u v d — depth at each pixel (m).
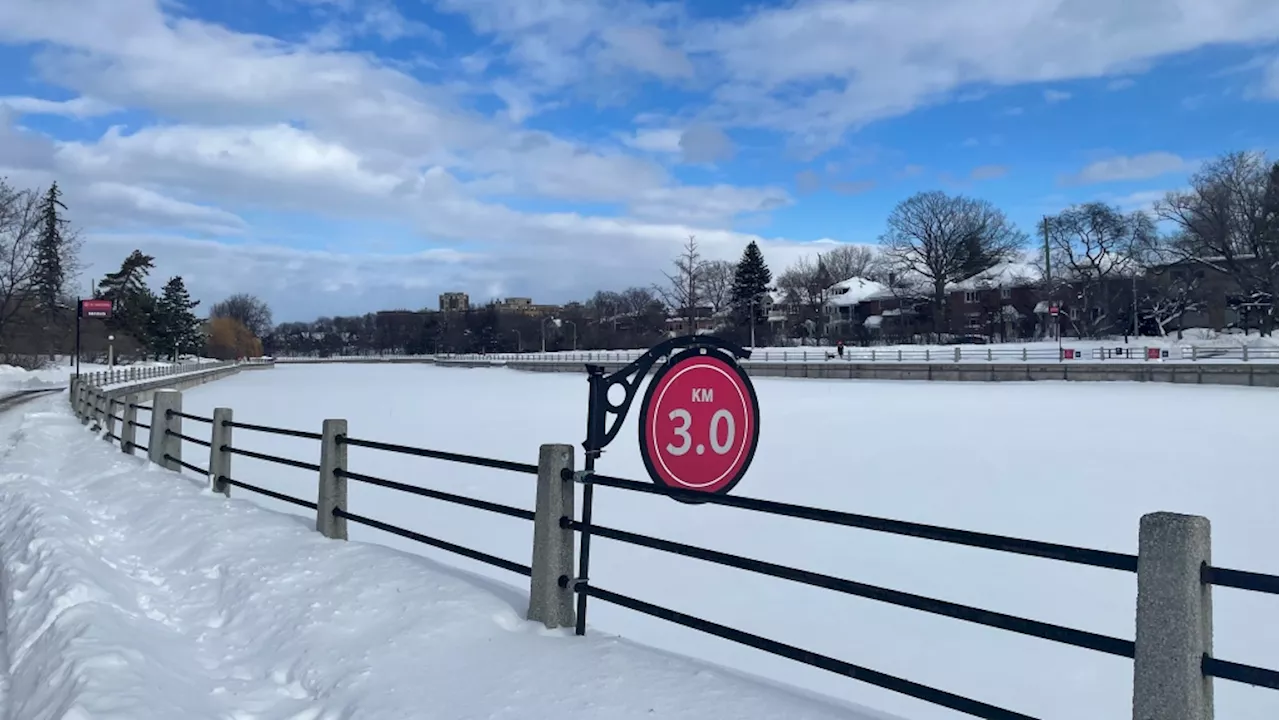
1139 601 2.54
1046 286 85.12
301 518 7.28
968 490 17.59
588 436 4.38
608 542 12.54
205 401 48.97
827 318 112.81
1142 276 81.62
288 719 3.68
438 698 3.61
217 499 8.19
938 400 41.03
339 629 4.46
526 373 88.44
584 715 3.37
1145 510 15.34
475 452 24.17
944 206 96.94
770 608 9.71
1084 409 34.19
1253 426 27.02
